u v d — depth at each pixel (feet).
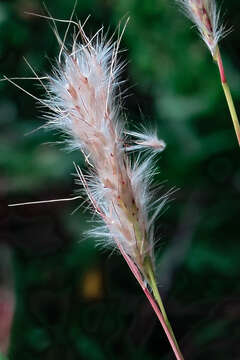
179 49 2.47
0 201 2.55
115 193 0.84
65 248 2.58
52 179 2.51
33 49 2.68
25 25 2.69
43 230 2.57
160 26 2.47
